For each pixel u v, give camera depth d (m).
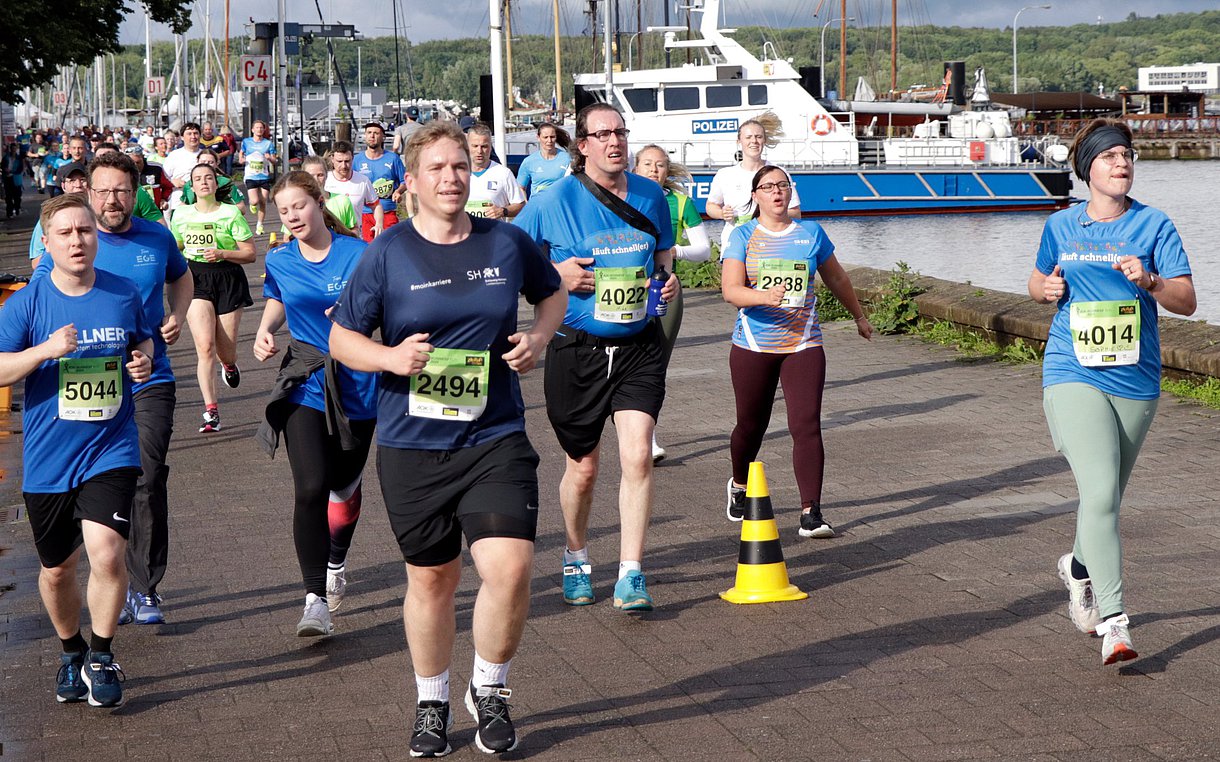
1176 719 4.84
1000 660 5.50
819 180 40.28
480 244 4.58
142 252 6.59
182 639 6.02
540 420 11.02
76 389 5.18
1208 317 21.61
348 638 6.00
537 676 5.46
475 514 4.48
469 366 4.50
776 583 6.43
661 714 5.02
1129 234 5.54
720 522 7.90
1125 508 7.77
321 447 6.01
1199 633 5.73
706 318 16.94
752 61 38.88
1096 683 5.22
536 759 4.65
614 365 6.25
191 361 14.48
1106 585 5.35
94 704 5.16
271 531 7.79
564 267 6.16
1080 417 5.52
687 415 11.11
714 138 38.28
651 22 53.06
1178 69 185.88
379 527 7.87
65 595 5.25
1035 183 42.53
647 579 6.82
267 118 46.69
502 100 22.31
